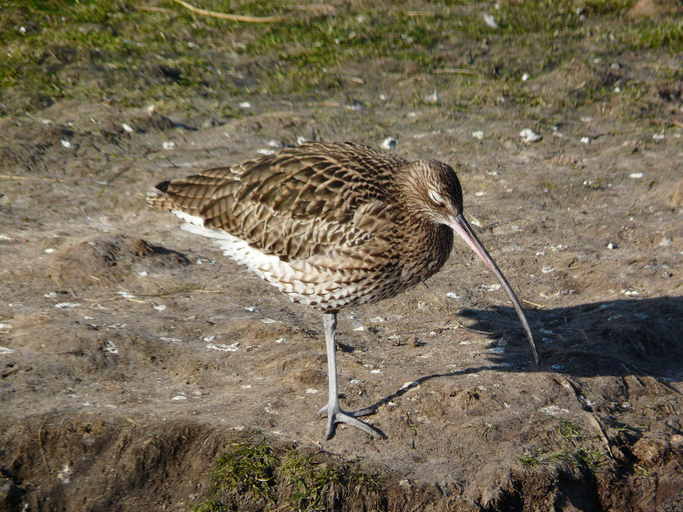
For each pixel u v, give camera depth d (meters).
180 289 12.57
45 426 9.19
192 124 18.89
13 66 20.27
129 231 14.40
